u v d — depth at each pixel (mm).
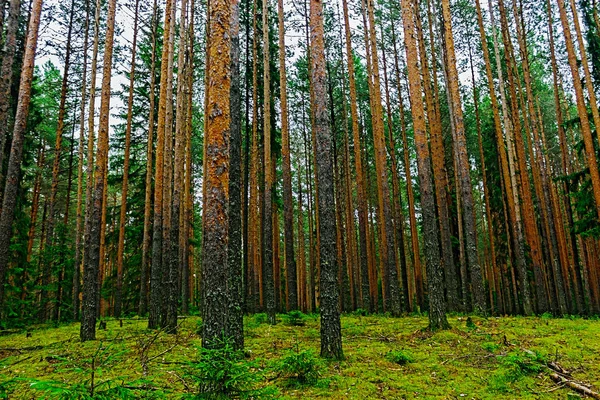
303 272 33906
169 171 13000
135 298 22953
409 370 6953
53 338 11906
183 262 19891
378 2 23812
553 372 6727
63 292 22625
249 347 8844
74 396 2930
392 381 6305
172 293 11531
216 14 6176
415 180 29844
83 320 10414
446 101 25688
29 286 17281
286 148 17109
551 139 28672
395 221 23031
